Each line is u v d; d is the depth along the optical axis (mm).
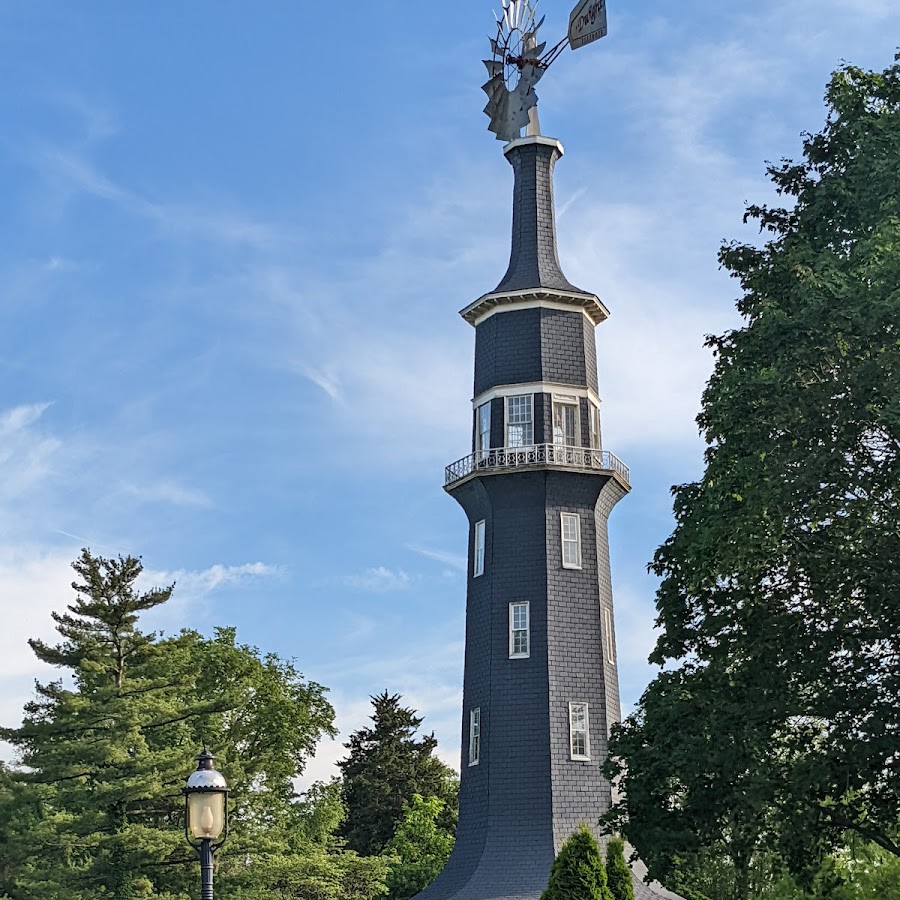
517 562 62031
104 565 57219
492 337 65500
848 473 32969
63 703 55438
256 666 79875
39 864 55906
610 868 46781
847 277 32594
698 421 38469
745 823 33906
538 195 67250
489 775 59594
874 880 39406
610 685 61938
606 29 64250
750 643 34750
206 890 24641
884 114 35719
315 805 85625
